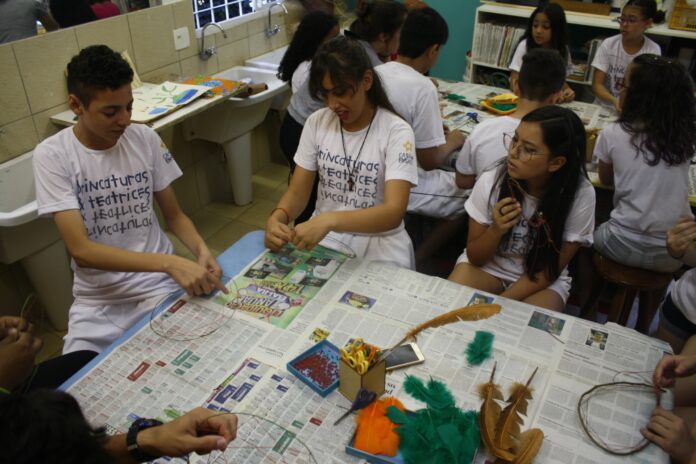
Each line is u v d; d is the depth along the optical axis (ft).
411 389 3.47
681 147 5.93
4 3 6.87
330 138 5.55
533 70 6.39
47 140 4.91
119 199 5.20
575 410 3.35
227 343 3.91
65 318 7.80
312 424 3.25
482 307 4.18
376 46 8.39
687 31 10.58
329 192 5.78
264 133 12.55
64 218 4.80
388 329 4.02
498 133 6.67
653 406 3.38
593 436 3.17
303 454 3.06
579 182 4.96
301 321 4.12
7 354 3.68
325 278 4.65
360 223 4.99
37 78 7.30
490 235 5.16
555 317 4.16
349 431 3.20
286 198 5.72
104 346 5.08
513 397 3.38
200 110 8.18
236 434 3.07
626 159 6.26
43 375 4.46
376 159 5.40
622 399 3.43
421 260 8.35
